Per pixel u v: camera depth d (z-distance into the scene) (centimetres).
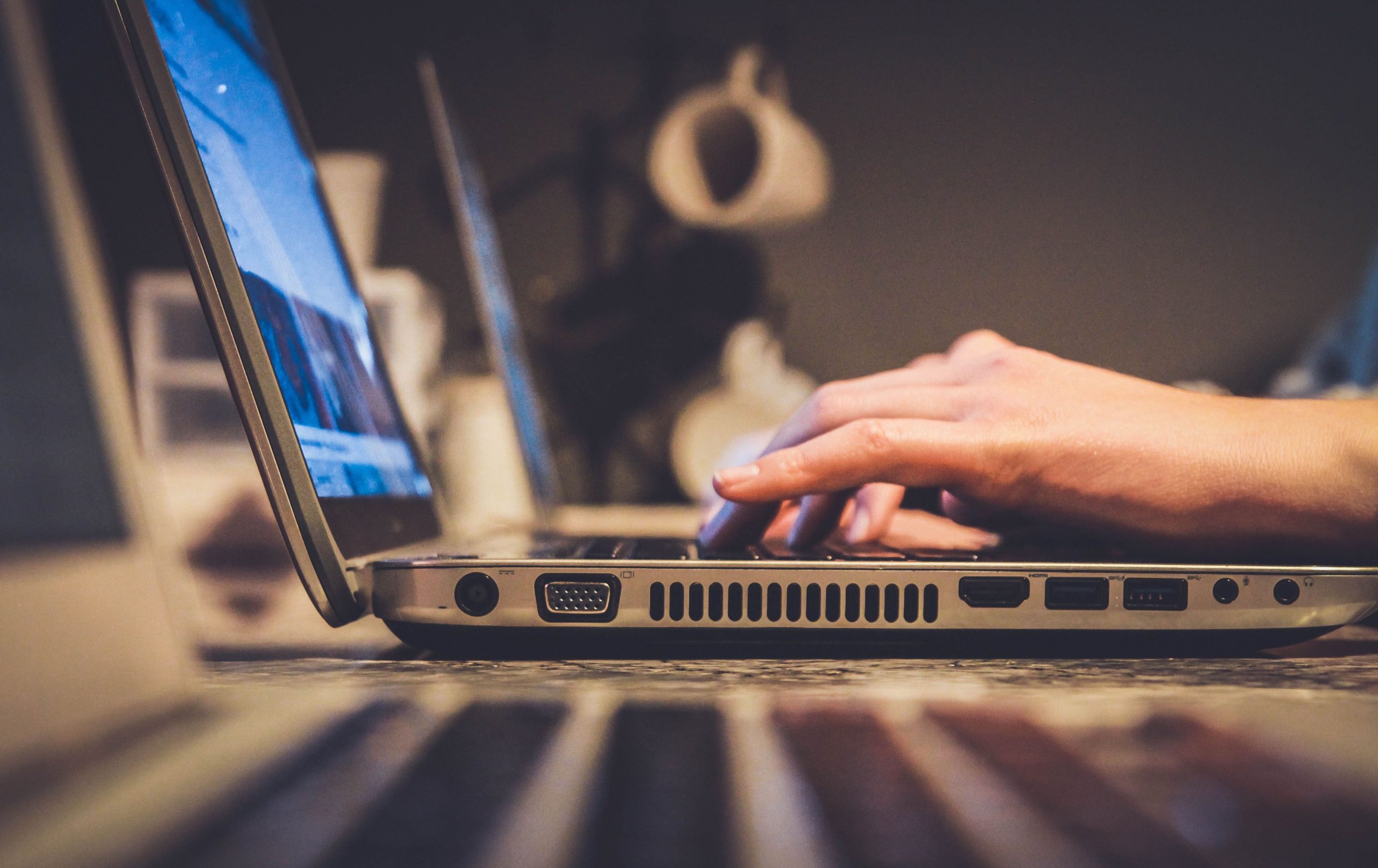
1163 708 30
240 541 173
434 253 304
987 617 41
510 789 21
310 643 47
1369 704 31
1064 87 304
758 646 42
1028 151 304
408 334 233
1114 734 26
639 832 19
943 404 54
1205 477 48
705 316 303
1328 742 25
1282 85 301
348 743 25
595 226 305
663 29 305
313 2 304
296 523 39
